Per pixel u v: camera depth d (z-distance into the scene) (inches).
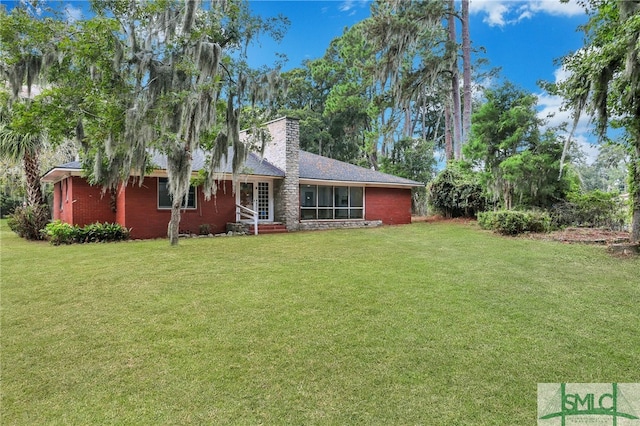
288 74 1192.8
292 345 152.6
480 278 255.8
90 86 347.9
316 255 344.5
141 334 164.1
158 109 354.0
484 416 107.0
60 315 187.6
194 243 429.7
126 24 373.1
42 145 546.9
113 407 111.7
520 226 461.7
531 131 546.0
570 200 528.1
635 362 138.6
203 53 373.7
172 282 247.1
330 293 221.9
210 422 104.6
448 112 1038.4
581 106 339.3
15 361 140.4
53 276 263.9
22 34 324.2
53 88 352.2
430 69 758.5
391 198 749.3
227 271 277.7
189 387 122.0
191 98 367.6
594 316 185.6
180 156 392.5
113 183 420.8
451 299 210.4
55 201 665.6
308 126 1202.0
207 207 565.3
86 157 422.9
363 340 156.9
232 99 422.6
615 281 247.8
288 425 103.3
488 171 590.2
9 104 354.6
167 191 530.0
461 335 162.1
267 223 600.4
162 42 386.0
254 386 122.5
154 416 107.3
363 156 1301.7
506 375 129.1
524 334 163.6
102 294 221.6
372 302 205.3
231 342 155.6
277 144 624.7
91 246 410.9
